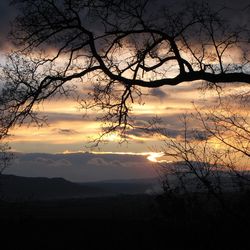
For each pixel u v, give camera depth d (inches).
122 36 561.0
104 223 559.8
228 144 324.2
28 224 558.3
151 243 426.0
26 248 467.5
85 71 578.2
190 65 513.7
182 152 328.2
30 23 578.6
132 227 493.0
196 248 375.6
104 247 451.8
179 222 410.6
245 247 340.8
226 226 350.6
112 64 573.6
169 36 529.3
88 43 568.4
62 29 577.0
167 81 527.2
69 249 454.3
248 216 323.0
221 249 351.3
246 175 315.6
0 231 514.3
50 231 529.3
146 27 550.0
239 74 485.7
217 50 504.7
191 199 370.6
